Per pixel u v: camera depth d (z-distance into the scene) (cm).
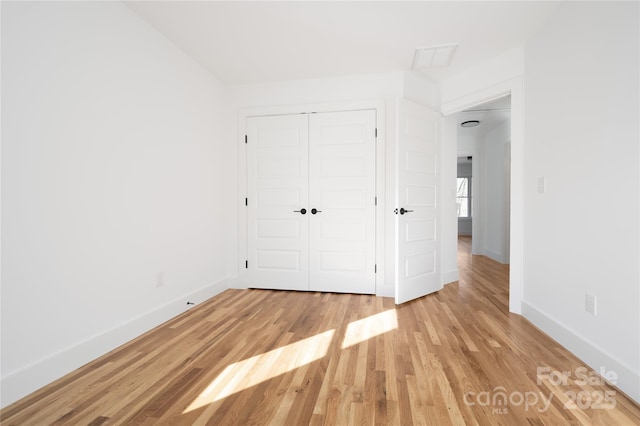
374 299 316
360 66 311
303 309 284
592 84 180
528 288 254
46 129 165
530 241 250
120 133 213
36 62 160
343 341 214
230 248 362
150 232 240
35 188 160
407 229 305
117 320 210
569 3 201
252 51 281
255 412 139
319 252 344
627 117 156
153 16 229
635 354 150
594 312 178
